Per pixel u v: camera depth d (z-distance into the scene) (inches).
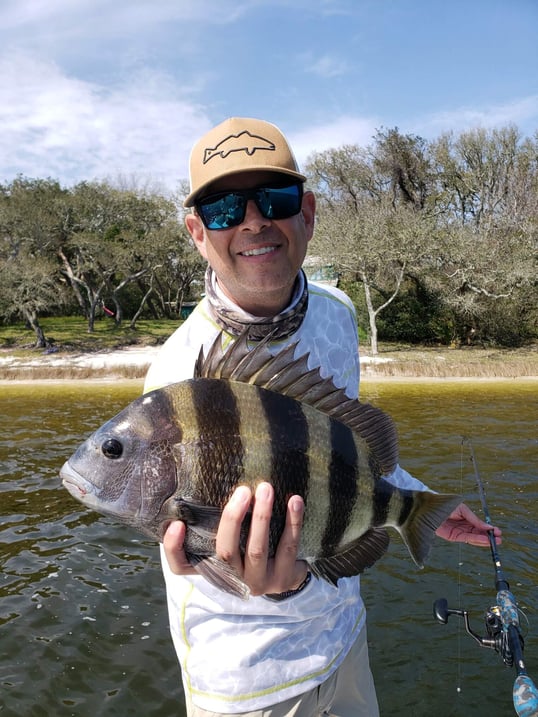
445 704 172.1
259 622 85.7
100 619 219.8
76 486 73.3
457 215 1668.3
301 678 86.7
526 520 304.8
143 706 174.9
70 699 176.7
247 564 69.2
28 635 208.7
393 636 205.3
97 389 911.0
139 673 189.3
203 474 71.9
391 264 1288.1
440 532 114.6
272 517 73.6
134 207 1664.6
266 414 75.5
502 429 556.7
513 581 239.9
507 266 1237.1
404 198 1734.7
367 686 101.6
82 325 1752.0
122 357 1136.2
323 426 79.2
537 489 356.8
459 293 1369.3
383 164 1684.3
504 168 1598.2
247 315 88.5
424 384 948.0
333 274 1363.2
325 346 95.9
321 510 78.0
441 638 203.9
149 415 73.4
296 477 75.7
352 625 97.2
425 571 250.8
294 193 83.4
